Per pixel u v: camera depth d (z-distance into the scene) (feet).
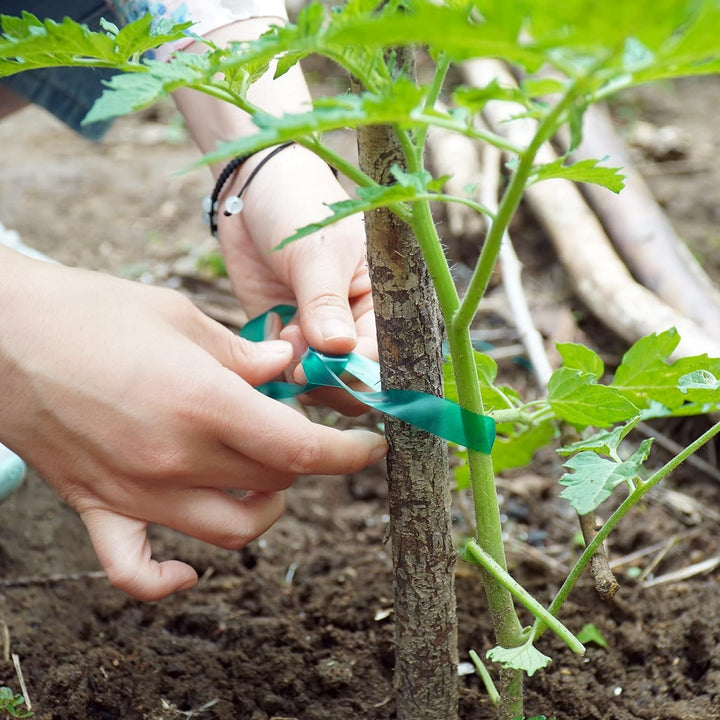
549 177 2.38
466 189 2.75
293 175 4.57
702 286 7.32
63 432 3.37
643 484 2.97
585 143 8.84
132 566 3.61
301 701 4.29
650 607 4.91
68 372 3.27
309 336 3.82
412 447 3.21
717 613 4.77
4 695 4.19
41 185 10.00
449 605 3.49
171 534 5.68
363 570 5.24
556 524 5.85
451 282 2.77
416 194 2.13
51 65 2.36
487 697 4.27
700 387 3.15
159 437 3.35
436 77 2.46
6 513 5.64
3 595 5.03
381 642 4.60
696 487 6.11
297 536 5.72
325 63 12.60
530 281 8.13
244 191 4.71
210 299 8.09
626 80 1.82
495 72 10.15
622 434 3.01
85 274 3.55
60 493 3.68
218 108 4.93
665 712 4.16
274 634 4.70
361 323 4.30
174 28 2.34
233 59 2.12
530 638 3.05
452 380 3.64
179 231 9.23
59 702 4.23
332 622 4.80
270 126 1.78
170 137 11.41
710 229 8.64
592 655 4.51
